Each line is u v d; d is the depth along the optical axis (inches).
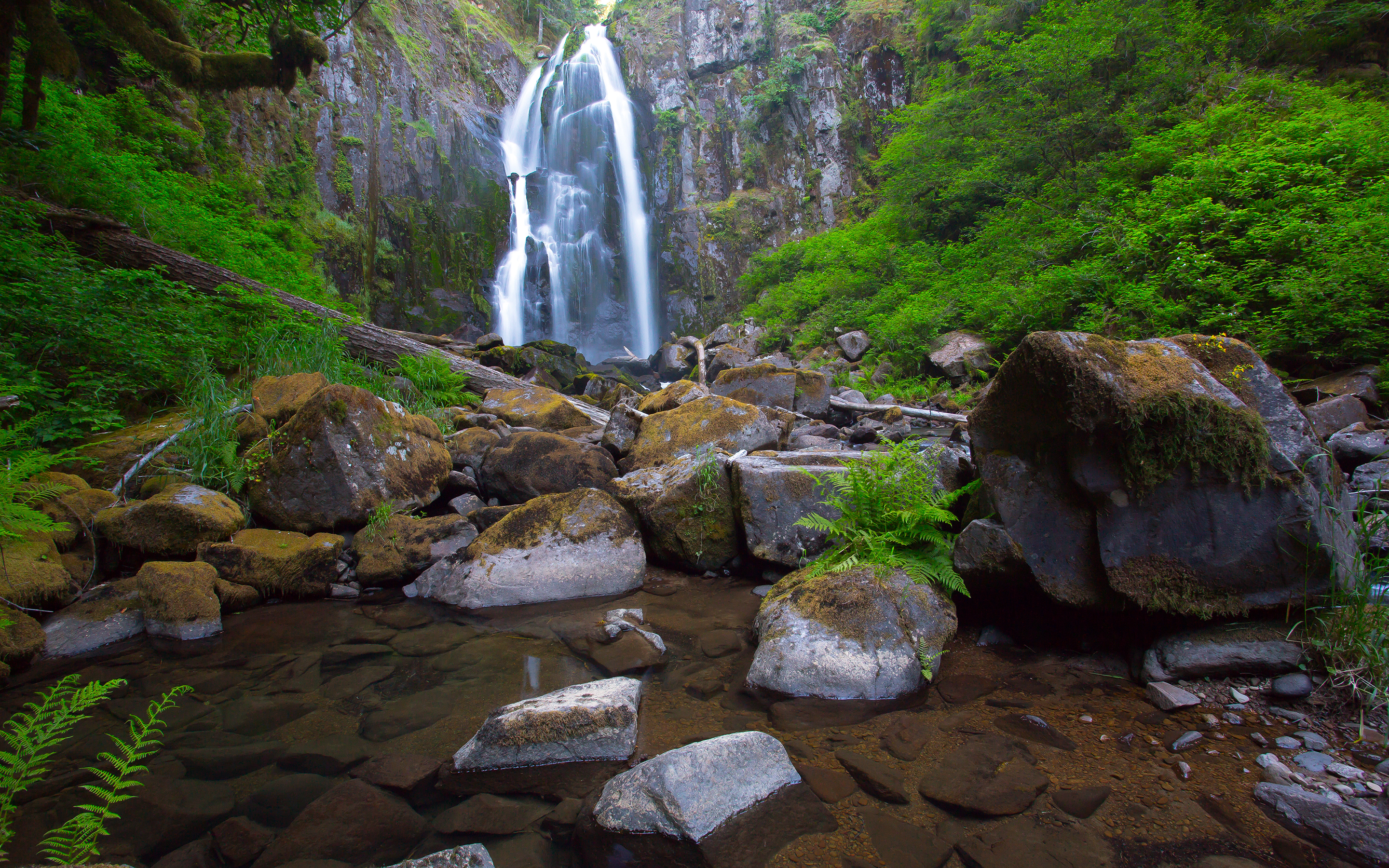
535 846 73.8
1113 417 104.1
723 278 973.8
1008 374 117.6
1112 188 404.2
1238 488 101.9
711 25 1073.5
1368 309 238.7
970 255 532.4
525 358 498.9
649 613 148.7
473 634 140.3
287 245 522.9
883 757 87.9
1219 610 101.7
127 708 109.3
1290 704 93.0
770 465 175.3
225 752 95.2
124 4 300.4
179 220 362.3
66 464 190.2
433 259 792.9
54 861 71.1
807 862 68.7
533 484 212.5
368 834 76.4
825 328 592.1
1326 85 438.9
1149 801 75.8
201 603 145.2
